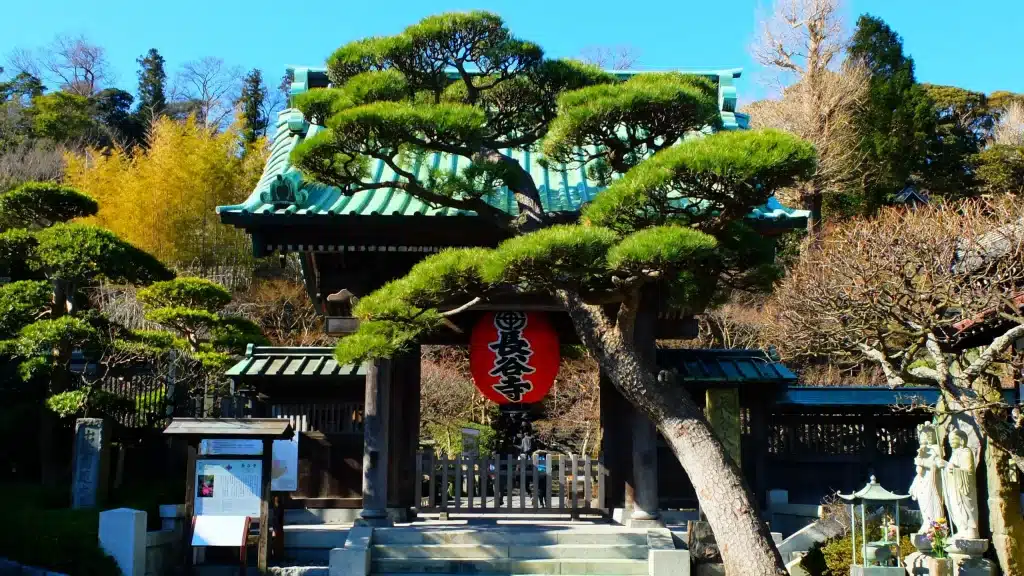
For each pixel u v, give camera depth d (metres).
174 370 17.09
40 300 15.02
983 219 16.30
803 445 15.44
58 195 16.66
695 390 14.67
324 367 14.05
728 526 8.43
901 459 15.28
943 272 12.55
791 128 33.62
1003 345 10.26
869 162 33.16
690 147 8.06
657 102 9.15
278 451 11.61
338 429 13.94
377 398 11.97
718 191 8.51
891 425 15.44
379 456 11.83
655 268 8.09
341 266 12.08
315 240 11.48
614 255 7.80
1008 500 10.65
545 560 10.79
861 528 11.50
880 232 15.48
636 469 11.96
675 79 10.30
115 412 15.49
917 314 11.96
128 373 17.56
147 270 16.16
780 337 21.41
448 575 10.65
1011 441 10.33
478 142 9.82
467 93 11.29
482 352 11.60
